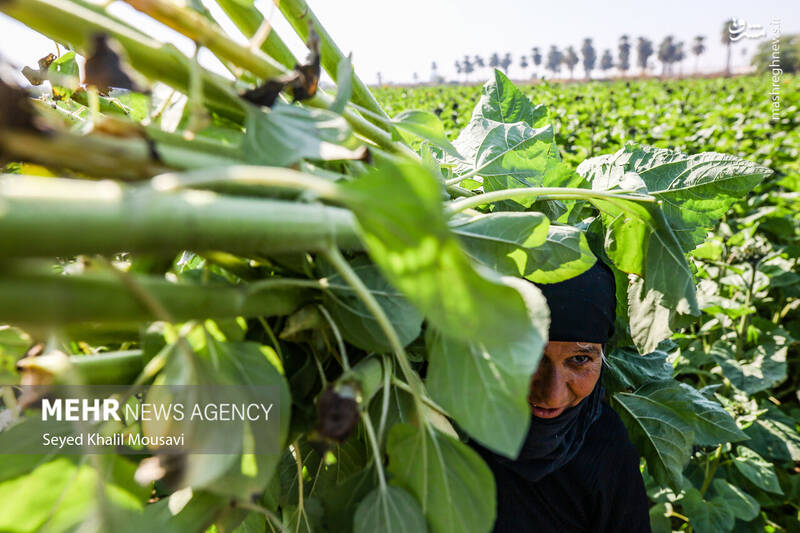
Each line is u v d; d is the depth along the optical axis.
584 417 1.31
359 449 0.80
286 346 0.66
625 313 1.24
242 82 0.64
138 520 0.51
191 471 0.46
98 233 0.33
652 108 15.04
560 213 1.11
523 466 1.27
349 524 0.61
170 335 0.52
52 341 0.52
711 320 3.26
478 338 0.44
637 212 1.00
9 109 0.36
